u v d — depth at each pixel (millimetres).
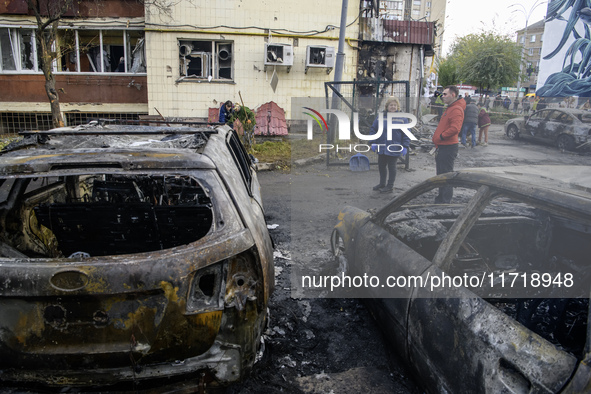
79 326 1825
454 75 30547
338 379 2498
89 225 2438
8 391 1925
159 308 1841
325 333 2992
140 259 1831
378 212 3014
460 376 1800
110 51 14766
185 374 1991
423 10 50469
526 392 1495
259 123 14102
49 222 2420
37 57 14047
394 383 2473
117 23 13773
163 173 2053
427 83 21438
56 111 10148
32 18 13562
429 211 3359
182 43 13641
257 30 13672
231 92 14000
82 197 3639
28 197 2902
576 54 13672
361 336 2953
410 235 2854
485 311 1775
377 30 14250
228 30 13539
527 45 51906
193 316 1864
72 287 1769
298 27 13844
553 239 2955
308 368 2613
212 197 2072
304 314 3238
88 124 3555
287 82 14195
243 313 1992
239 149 3797
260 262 2047
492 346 1656
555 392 1390
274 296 3506
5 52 13969
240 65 13875
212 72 13977
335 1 13820
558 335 2191
